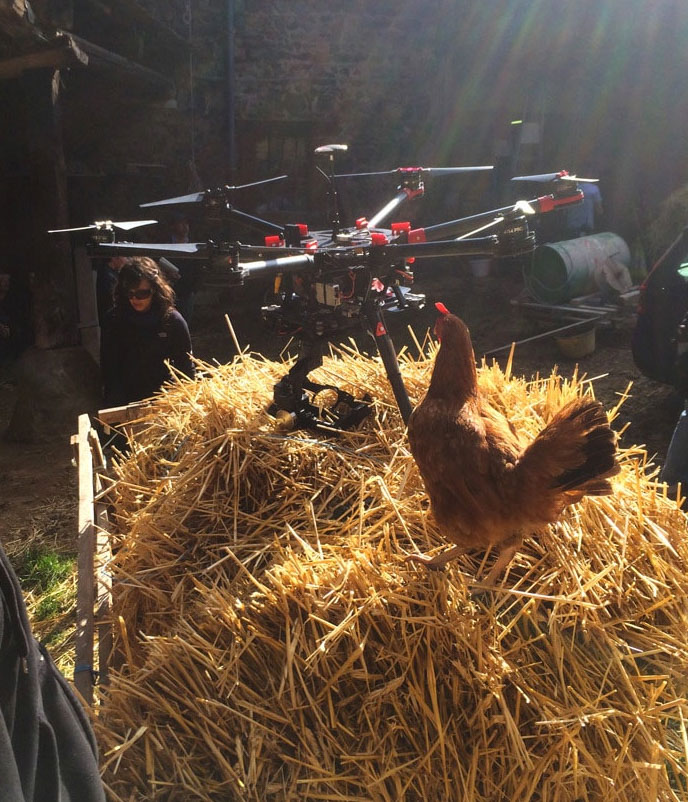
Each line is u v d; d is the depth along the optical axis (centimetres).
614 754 182
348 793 182
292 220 1184
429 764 181
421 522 227
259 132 1180
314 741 184
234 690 190
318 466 256
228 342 961
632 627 200
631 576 211
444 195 1193
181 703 195
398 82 1169
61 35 589
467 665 187
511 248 223
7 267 902
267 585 211
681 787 185
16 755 127
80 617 236
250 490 256
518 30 1095
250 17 1140
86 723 149
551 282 845
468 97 1154
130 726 192
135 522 257
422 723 186
